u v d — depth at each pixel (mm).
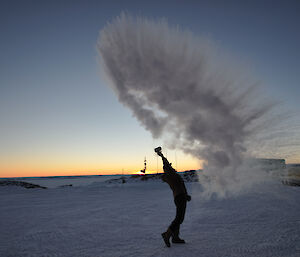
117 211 6160
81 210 6582
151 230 3996
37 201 9477
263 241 3066
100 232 3953
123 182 27516
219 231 3701
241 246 2896
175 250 2842
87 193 13383
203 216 4988
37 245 3338
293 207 5633
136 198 9492
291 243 2943
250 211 5277
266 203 6305
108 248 3059
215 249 2818
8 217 5734
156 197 9633
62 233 3973
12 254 2979
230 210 5516
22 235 3939
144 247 3041
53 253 2947
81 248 3109
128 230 4035
